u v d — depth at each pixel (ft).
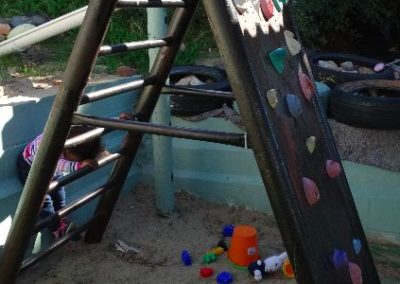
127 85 9.17
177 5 8.71
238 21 6.76
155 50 11.85
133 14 20.54
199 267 11.46
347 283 7.59
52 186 8.82
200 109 13.70
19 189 10.64
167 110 12.40
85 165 9.60
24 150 10.46
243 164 13.61
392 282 11.03
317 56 17.38
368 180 12.53
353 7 21.12
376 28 22.79
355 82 13.97
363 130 12.72
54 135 8.19
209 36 20.39
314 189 7.30
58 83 13.29
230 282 10.84
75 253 11.84
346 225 8.34
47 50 17.72
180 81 15.46
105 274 11.18
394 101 12.25
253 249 11.34
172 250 12.12
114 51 8.06
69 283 10.84
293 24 8.93
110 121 7.91
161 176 13.14
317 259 7.06
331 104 13.26
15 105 10.52
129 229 12.91
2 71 14.49
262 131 6.63
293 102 7.63
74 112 8.07
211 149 13.85
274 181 6.68
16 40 12.79
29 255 11.06
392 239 12.30
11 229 8.91
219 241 12.34
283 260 11.07
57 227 11.52
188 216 13.51
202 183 14.03
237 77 6.64
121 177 11.21
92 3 7.22
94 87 13.06
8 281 9.20
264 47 7.55
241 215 13.52
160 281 10.99
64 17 11.59
